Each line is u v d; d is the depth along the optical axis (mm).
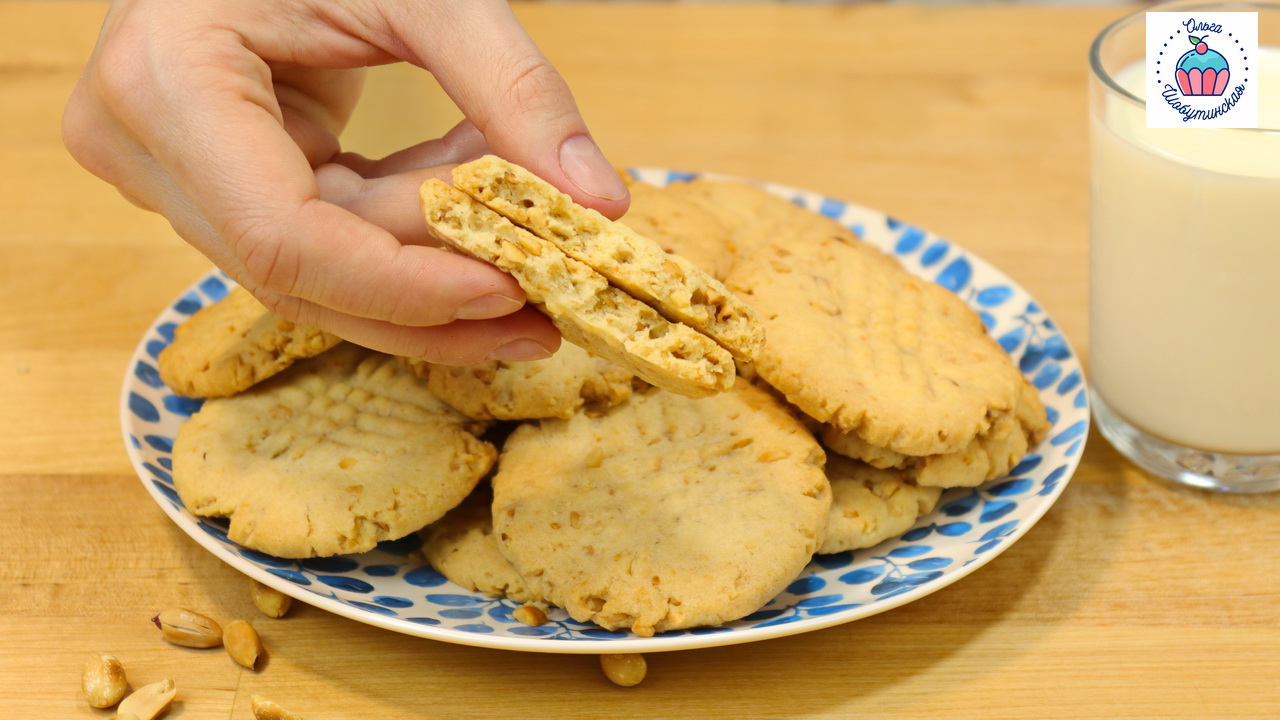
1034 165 704
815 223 593
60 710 468
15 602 495
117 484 536
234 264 472
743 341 446
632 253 439
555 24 817
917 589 469
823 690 474
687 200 585
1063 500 535
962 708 471
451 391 512
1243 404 516
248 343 521
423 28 464
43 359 585
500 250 434
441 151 524
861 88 759
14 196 667
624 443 507
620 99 743
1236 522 527
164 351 539
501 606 483
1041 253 647
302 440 508
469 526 503
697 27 821
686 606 461
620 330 440
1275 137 485
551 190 438
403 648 482
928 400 502
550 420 513
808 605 476
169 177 468
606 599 466
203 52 450
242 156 442
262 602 488
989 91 757
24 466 541
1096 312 540
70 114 470
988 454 514
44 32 787
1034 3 877
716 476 494
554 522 485
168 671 476
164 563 508
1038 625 493
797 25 828
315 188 448
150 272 629
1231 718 470
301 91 529
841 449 514
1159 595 503
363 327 468
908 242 600
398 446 505
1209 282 501
